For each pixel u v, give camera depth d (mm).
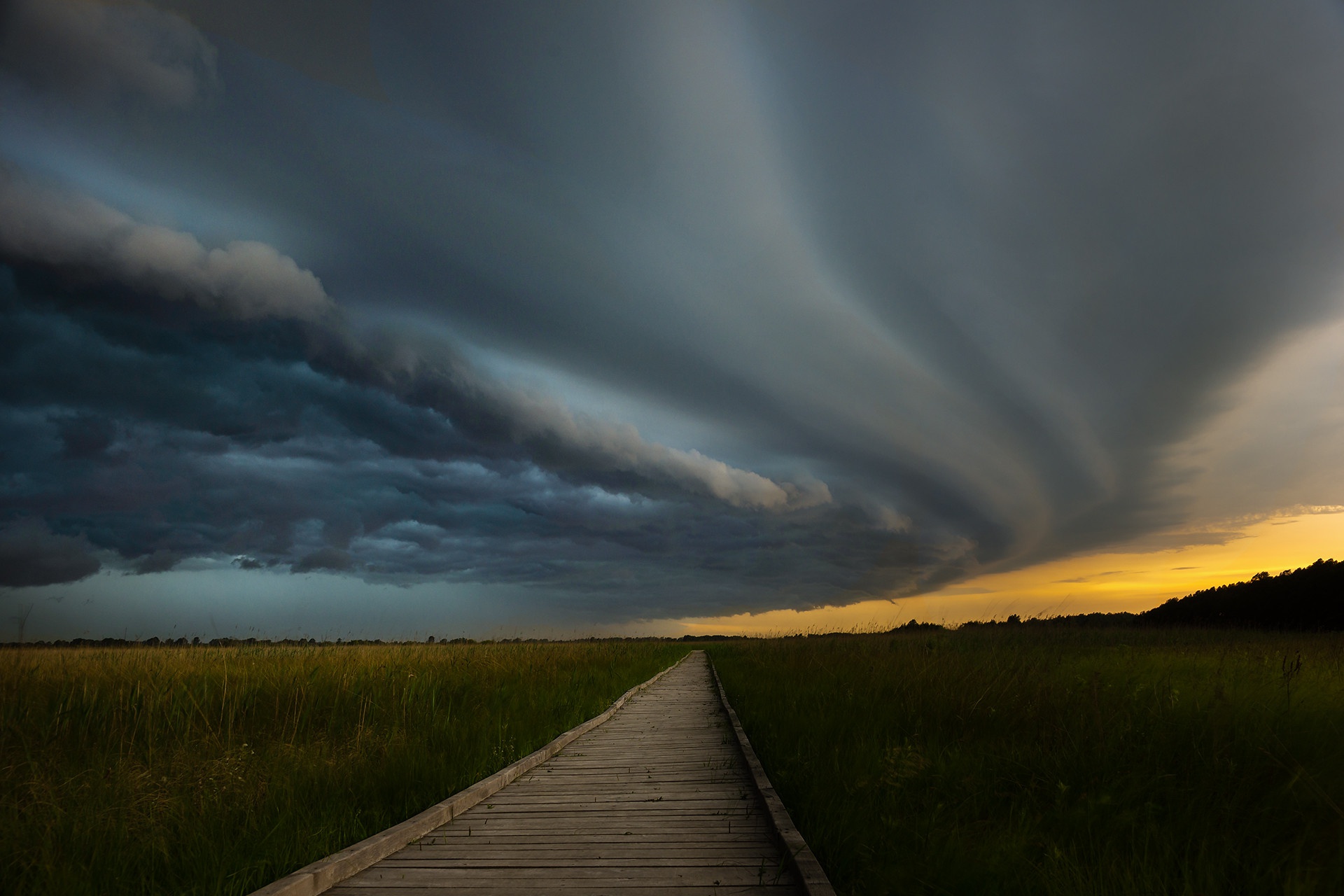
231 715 7348
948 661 10836
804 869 3396
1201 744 5020
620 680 15477
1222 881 3186
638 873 3646
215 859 3541
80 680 8172
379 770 5465
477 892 3377
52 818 4141
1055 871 3301
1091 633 20422
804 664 13484
